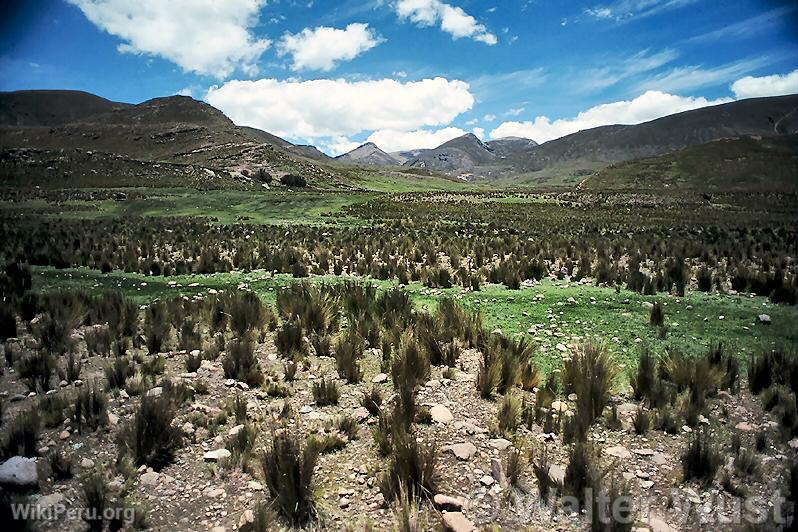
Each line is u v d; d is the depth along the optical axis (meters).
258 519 4.17
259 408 6.51
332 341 9.16
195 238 24.31
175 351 8.42
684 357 7.97
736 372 7.56
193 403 6.56
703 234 25.56
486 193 76.81
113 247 20.55
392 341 8.75
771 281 12.32
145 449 5.16
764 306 11.23
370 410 6.52
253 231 28.08
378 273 15.64
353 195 59.19
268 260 17.44
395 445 5.20
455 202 55.91
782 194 73.00
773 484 5.07
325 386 6.89
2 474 4.54
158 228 28.53
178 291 13.43
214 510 4.53
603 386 6.73
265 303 11.88
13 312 9.30
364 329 9.38
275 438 5.10
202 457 5.32
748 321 10.23
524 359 7.92
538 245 20.42
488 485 4.89
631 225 33.41
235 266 17.33
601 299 12.09
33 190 52.47
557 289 13.29
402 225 32.22
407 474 4.75
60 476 4.81
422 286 14.07
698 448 5.14
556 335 9.70
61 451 5.21
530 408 6.41
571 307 11.53
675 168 115.31
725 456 5.43
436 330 9.04
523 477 5.07
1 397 6.32
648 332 9.77
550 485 4.81
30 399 6.37
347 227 30.70
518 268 15.43
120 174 67.62
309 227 30.34
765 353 7.46
